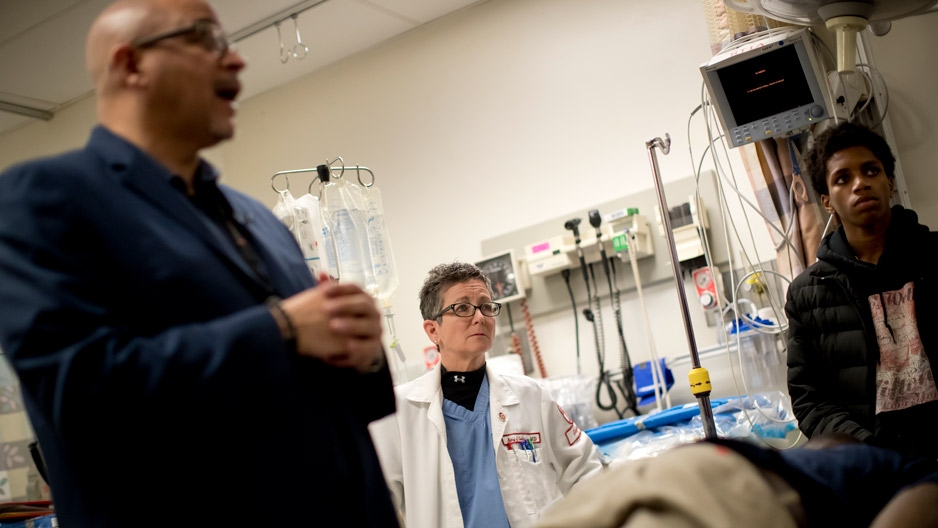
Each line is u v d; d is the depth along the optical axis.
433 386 2.42
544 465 2.36
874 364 2.19
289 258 1.37
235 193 1.40
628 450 2.95
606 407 3.65
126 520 1.07
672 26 3.70
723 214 3.11
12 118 4.67
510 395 2.42
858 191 2.20
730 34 3.13
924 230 2.22
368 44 4.41
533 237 3.90
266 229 1.39
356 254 2.67
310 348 1.09
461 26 4.20
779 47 2.79
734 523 0.84
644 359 3.62
